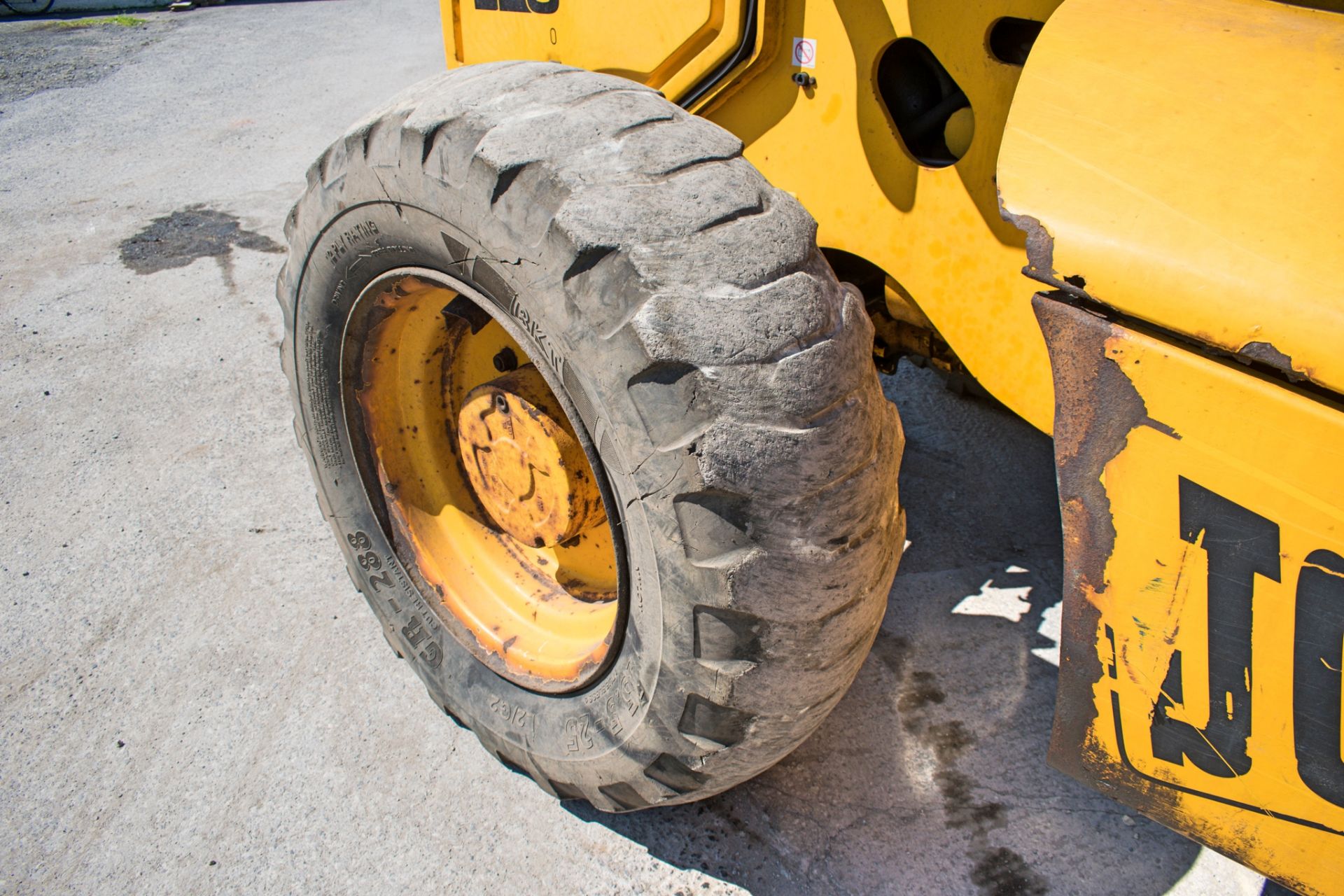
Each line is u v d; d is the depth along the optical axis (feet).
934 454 10.52
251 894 6.17
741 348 4.11
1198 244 3.49
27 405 11.85
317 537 9.41
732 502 4.30
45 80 29.91
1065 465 4.09
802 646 4.65
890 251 6.29
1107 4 4.41
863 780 6.81
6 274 15.71
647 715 5.11
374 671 7.82
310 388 6.76
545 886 6.15
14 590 8.81
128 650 8.12
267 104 26.30
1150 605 4.05
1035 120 4.06
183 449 10.89
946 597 8.50
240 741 7.23
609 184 4.33
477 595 6.74
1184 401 3.62
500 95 4.84
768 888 6.12
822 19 5.94
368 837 6.49
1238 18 4.15
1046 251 3.81
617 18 6.88
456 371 6.88
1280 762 3.93
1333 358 3.18
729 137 4.73
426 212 5.01
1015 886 6.11
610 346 4.27
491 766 6.98
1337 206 3.37
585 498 6.04
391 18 38.17
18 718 7.50
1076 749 4.77
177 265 15.89
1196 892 6.05
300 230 6.13
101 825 6.64
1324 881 4.04
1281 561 3.58
